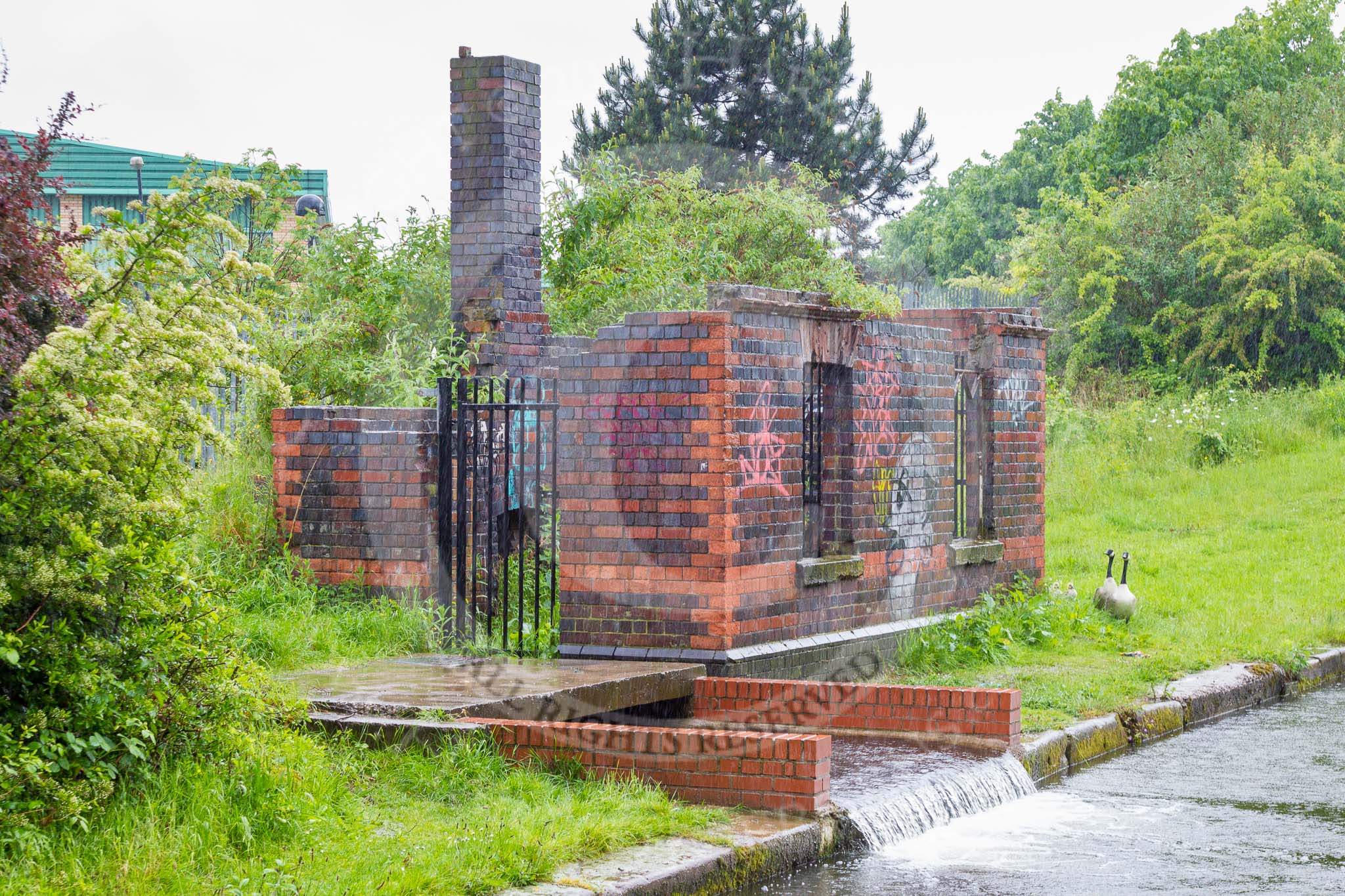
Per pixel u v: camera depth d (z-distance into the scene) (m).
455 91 10.71
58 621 5.73
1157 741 9.69
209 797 5.59
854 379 10.05
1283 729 10.16
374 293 12.55
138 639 5.87
